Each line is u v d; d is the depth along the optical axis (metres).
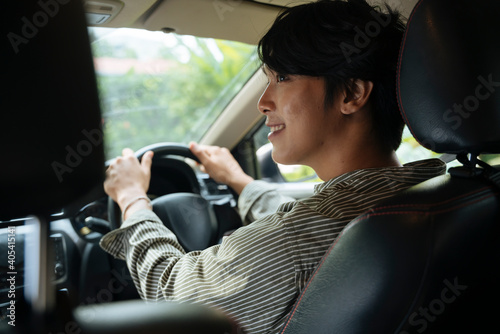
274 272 0.86
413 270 0.65
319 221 0.87
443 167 0.99
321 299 0.75
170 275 0.98
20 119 0.37
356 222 0.71
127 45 2.14
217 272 0.91
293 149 1.01
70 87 0.39
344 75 0.93
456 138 0.78
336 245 0.73
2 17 0.36
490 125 0.74
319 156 1.02
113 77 2.54
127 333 0.37
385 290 0.67
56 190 0.40
